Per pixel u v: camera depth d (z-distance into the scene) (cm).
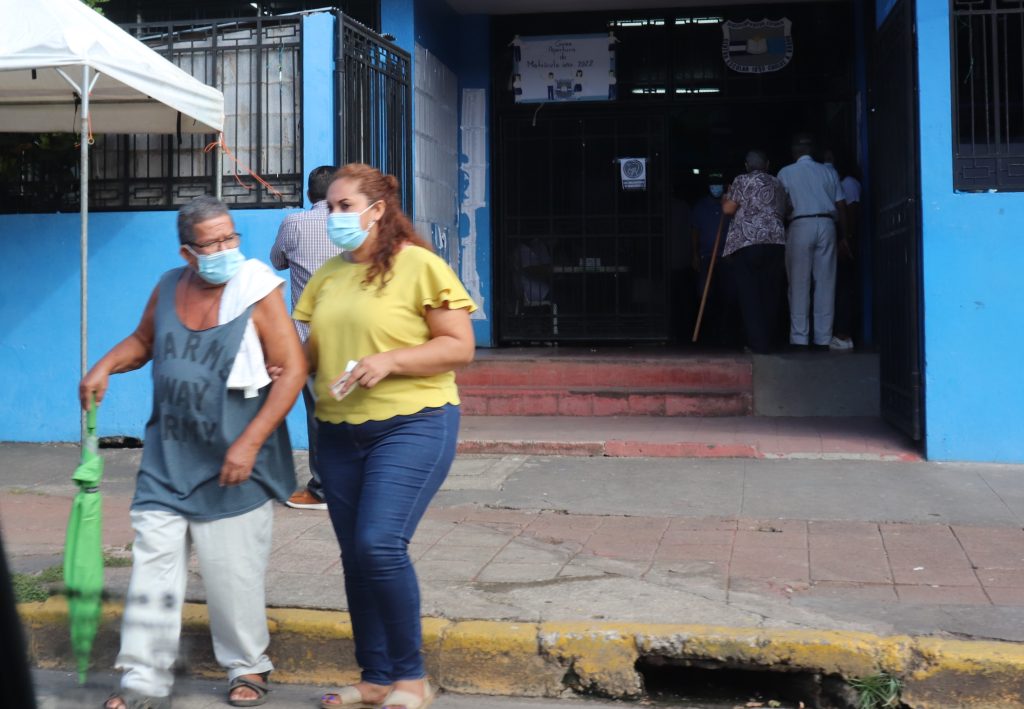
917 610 458
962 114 724
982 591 482
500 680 441
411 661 388
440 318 385
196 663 461
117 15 1038
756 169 933
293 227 627
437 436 386
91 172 845
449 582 498
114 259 827
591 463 756
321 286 408
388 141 887
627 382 913
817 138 1075
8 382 842
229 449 395
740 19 1038
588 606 466
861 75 1013
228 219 396
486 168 1071
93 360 831
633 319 1060
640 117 1058
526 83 1066
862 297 1005
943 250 716
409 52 932
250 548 411
